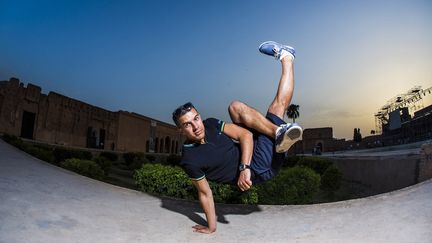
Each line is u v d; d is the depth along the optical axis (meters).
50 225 3.52
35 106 33.41
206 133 3.51
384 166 16.06
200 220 4.59
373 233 3.50
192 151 3.50
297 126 3.06
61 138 36.19
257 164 3.50
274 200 8.85
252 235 3.83
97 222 3.95
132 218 4.38
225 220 4.65
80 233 3.45
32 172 6.70
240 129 3.56
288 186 8.94
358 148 69.06
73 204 4.62
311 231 3.92
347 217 4.41
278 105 3.62
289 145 3.26
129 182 17.31
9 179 5.37
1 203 3.88
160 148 58.06
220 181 3.71
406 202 4.52
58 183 6.07
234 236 3.76
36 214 3.78
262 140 3.50
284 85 3.66
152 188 8.47
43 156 18.08
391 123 58.72
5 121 29.72
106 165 20.72
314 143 78.12
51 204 4.35
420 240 3.05
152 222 4.28
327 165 21.22
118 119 46.66
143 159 29.30
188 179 8.03
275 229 4.13
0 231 3.07
